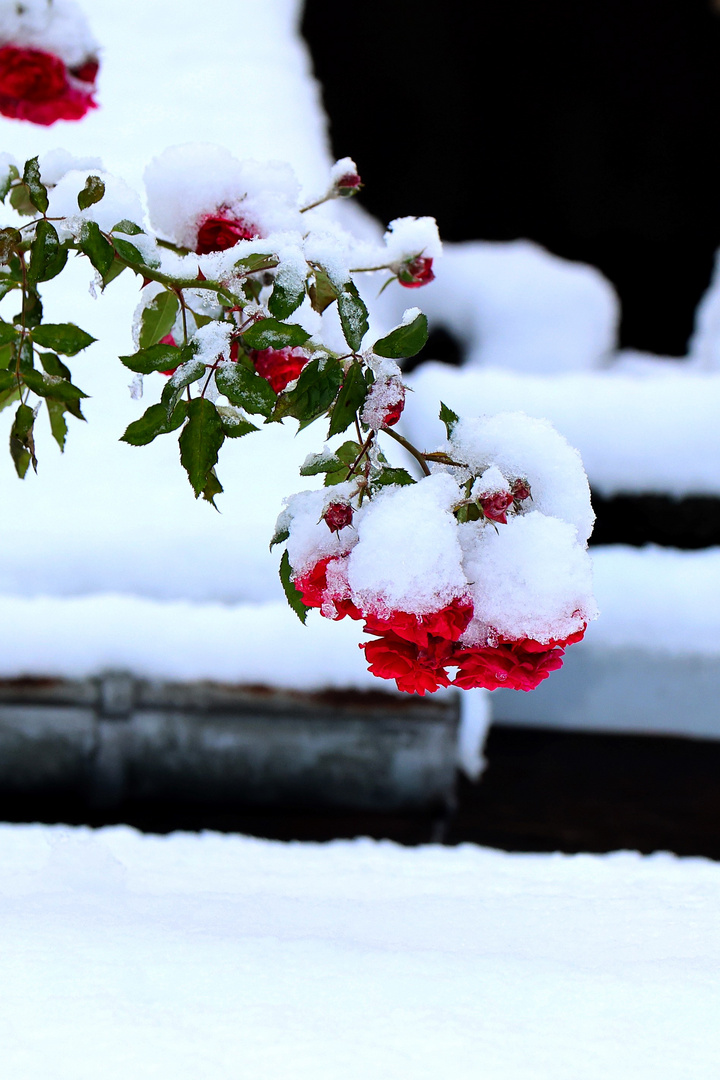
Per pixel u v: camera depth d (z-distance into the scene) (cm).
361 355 404
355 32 949
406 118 982
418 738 485
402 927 413
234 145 759
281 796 485
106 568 496
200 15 874
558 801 488
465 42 968
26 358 411
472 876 439
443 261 793
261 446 525
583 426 519
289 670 484
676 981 398
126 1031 389
